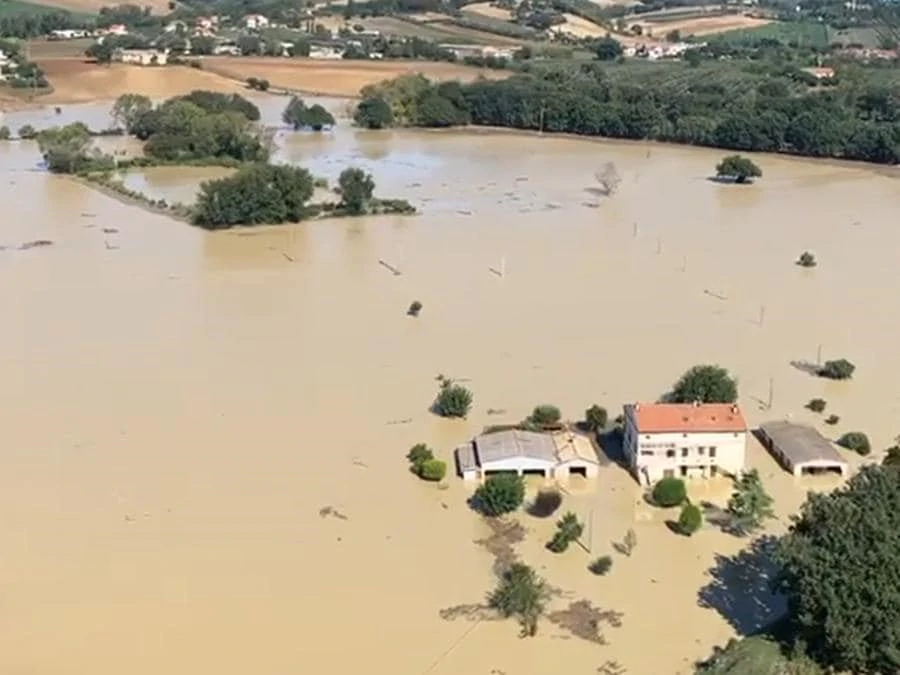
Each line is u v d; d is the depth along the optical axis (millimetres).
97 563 64875
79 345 99125
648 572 64750
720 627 59594
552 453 76250
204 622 59625
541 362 96125
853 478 66250
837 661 54750
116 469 75875
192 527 68812
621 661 56781
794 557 56688
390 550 66688
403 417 84750
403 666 56312
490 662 56688
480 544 67500
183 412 85062
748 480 71500
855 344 101750
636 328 105250
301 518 70000
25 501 71562
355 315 108250
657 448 75125
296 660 56656
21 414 84312
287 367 94375
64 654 57031
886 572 54406
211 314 108375
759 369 95312
